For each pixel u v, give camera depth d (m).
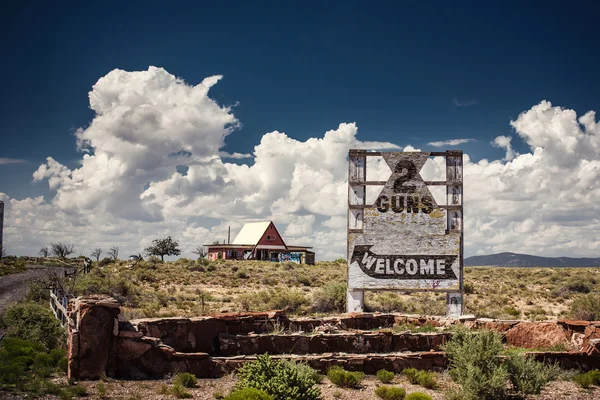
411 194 27.02
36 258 84.56
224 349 17.53
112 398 12.23
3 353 15.14
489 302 40.19
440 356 16.91
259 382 12.45
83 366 13.84
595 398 14.11
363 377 15.73
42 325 19.02
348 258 27.05
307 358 16.12
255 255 86.56
